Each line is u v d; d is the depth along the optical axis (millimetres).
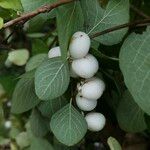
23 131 352
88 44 207
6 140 357
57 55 225
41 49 301
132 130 256
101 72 246
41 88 208
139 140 407
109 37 226
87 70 210
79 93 222
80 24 218
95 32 226
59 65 211
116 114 260
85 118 230
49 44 309
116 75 255
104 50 254
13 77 264
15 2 214
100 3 245
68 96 244
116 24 227
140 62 212
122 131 279
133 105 252
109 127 276
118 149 236
